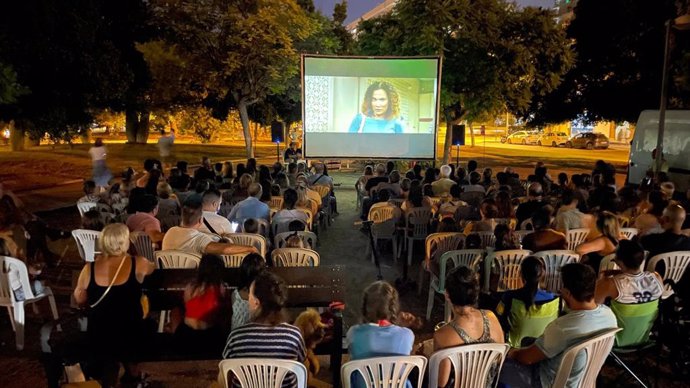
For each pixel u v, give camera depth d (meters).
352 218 11.67
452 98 16.33
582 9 18.47
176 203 7.62
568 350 3.04
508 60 15.95
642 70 17.25
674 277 4.92
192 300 3.53
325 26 23.75
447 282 3.08
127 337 3.46
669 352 4.66
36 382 4.28
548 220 5.23
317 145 15.11
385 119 14.93
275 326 2.91
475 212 7.76
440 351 2.92
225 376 2.78
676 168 11.63
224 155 28.95
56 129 12.15
